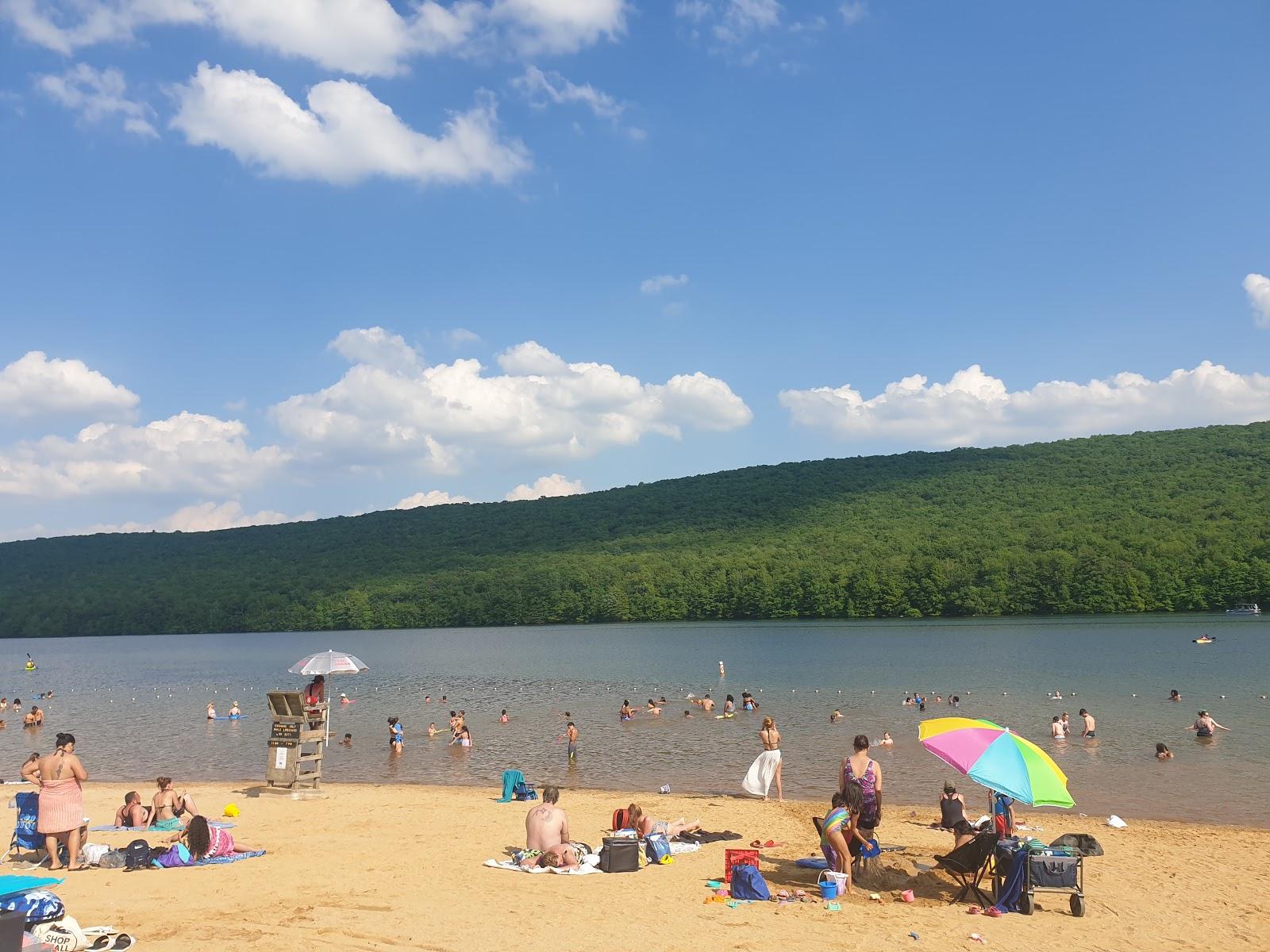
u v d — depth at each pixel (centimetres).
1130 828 1814
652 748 3186
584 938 1053
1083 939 1091
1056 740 3066
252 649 11350
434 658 8631
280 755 2208
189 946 997
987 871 1277
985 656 6694
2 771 3011
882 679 5428
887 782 2428
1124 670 5481
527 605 13800
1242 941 1088
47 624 14688
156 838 1656
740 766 2798
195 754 3325
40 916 956
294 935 1045
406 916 1135
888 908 1202
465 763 2966
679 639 9875
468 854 1527
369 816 1916
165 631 14700
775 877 1378
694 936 1065
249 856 1496
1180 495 13050
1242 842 1681
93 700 5644
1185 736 3114
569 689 5509
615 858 1392
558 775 2703
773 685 5294
